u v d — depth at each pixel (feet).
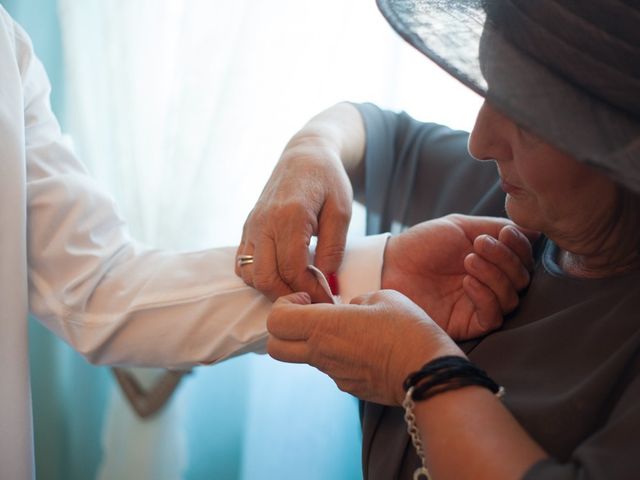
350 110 3.92
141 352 3.52
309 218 3.02
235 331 3.41
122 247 3.66
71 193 3.43
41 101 3.60
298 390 5.09
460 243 3.24
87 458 5.64
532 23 2.18
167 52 5.13
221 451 5.46
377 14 4.84
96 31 5.15
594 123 2.10
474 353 2.81
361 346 2.46
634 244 2.60
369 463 2.90
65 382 5.59
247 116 4.94
